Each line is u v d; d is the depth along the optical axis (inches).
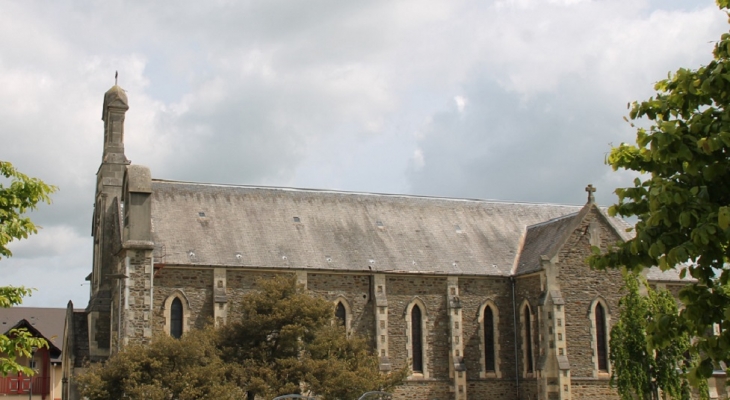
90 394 1720.0
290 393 1798.7
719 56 797.2
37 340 1155.9
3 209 1142.3
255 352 1900.8
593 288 2281.0
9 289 1139.9
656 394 2006.6
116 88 2404.0
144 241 2043.6
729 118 749.9
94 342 2144.4
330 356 1889.8
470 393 2326.5
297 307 1909.4
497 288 2421.3
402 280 2332.7
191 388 1696.6
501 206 2716.5
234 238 2260.1
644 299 2031.3
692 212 732.0
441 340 2337.6
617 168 881.5
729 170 754.2
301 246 2309.3
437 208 2630.4
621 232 2522.1
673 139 756.6
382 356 2241.6
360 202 2546.8
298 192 2500.0
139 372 1716.3
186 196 2338.8
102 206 2308.1
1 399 3061.0
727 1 816.3
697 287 770.2
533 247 2486.5
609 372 2255.2
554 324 2209.6
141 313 2010.3
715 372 2101.4
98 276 2303.2
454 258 2438.5
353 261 2311.8
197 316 2119.8
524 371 2351.1
